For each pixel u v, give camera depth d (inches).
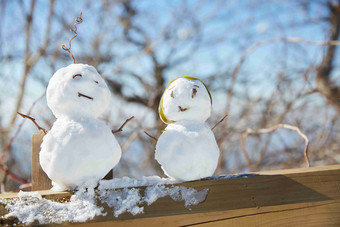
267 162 119.9
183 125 48.5
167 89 49.5
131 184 47.9
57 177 46.4
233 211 48.7
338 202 49.9
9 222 45.8
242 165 120.4
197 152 47.6
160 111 49.6
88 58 134.1
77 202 46.5
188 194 47.7
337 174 50.4
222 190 48.3
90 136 46.4
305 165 115.6
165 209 47.3
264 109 119.5
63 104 47.1
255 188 48.8
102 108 47.9
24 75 106.4
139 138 122.6
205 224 48.4
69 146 46.1
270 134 113.4
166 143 48.0
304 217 49.6
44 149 46.7
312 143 117.2
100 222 47.0
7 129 97.4
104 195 46.9
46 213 46.1
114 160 47.1
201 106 48.7
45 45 116.3
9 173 79.0
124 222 47.4
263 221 49.1
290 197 49.2
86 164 46.2
